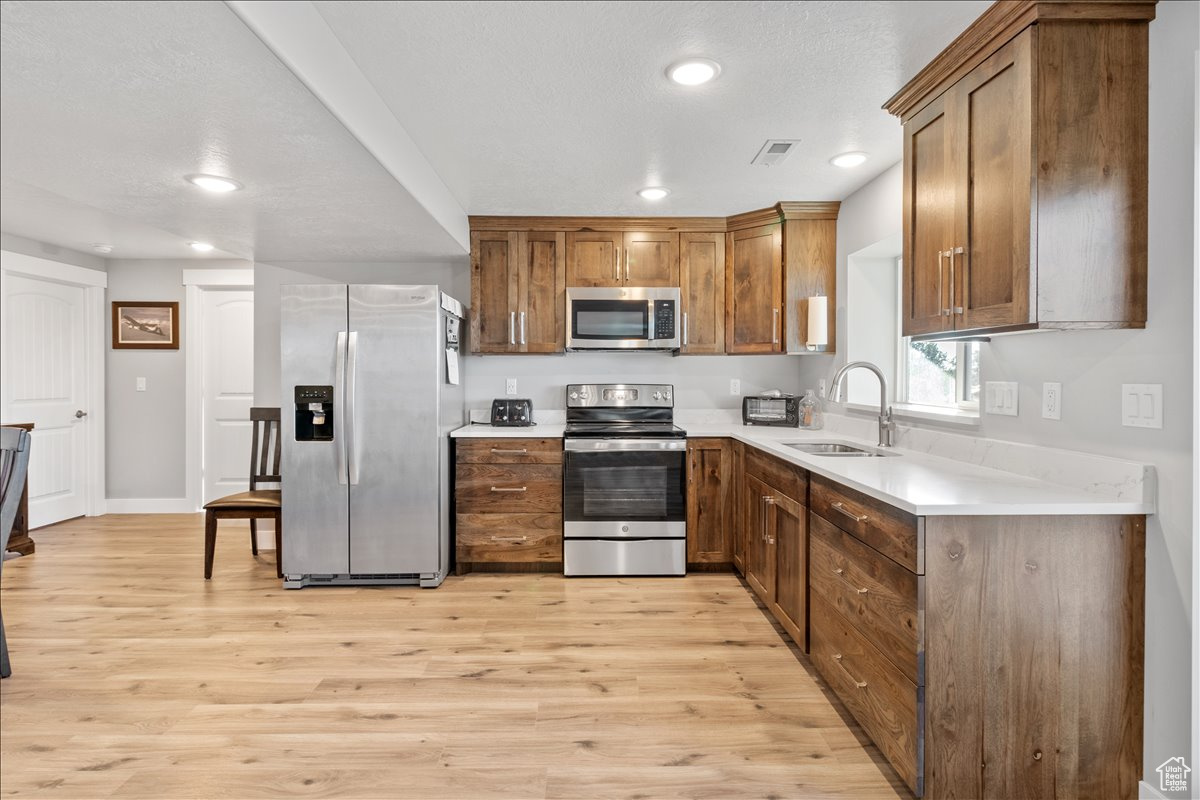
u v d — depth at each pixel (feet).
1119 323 5.63
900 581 5.88
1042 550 5.63
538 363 14.67
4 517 8.06
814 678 8.35
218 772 6.36
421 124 8.57
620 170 10.48
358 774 6.34
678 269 13.56
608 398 14.35
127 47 5.07
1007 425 7.51
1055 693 5.66
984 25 6.05
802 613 8.66
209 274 17.93
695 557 12.89
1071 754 5.67
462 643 9.42
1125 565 5.65
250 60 5.28
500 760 6.58
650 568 12.72
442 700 7.77
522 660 8.86
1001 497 5.82
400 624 10.14
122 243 16.10
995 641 5.61
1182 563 5.32
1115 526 5.63
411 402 11.96
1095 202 5.60
